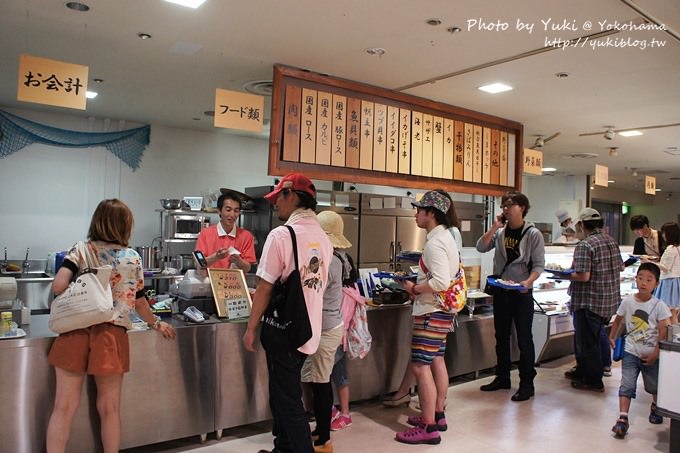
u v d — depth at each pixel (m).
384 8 2.93
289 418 2.48
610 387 4.43
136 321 3.03
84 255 2.46
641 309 3.40
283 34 3.35
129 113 5.60
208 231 3.90
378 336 3.83
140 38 3.45
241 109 3.82
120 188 5.98
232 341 3.14
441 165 4.86
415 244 6.16
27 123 5.45
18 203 5.45
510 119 5.51
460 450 3.09
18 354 2.51
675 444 3.00
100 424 2.67
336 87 4.16
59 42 3.54
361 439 3.22
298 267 2.49
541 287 5.34
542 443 3.22
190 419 3.00
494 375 4.68
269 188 5.52
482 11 2.94
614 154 7.03
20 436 2.51
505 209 4.13
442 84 4.35
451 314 3.22
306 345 2.49
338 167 4.17
